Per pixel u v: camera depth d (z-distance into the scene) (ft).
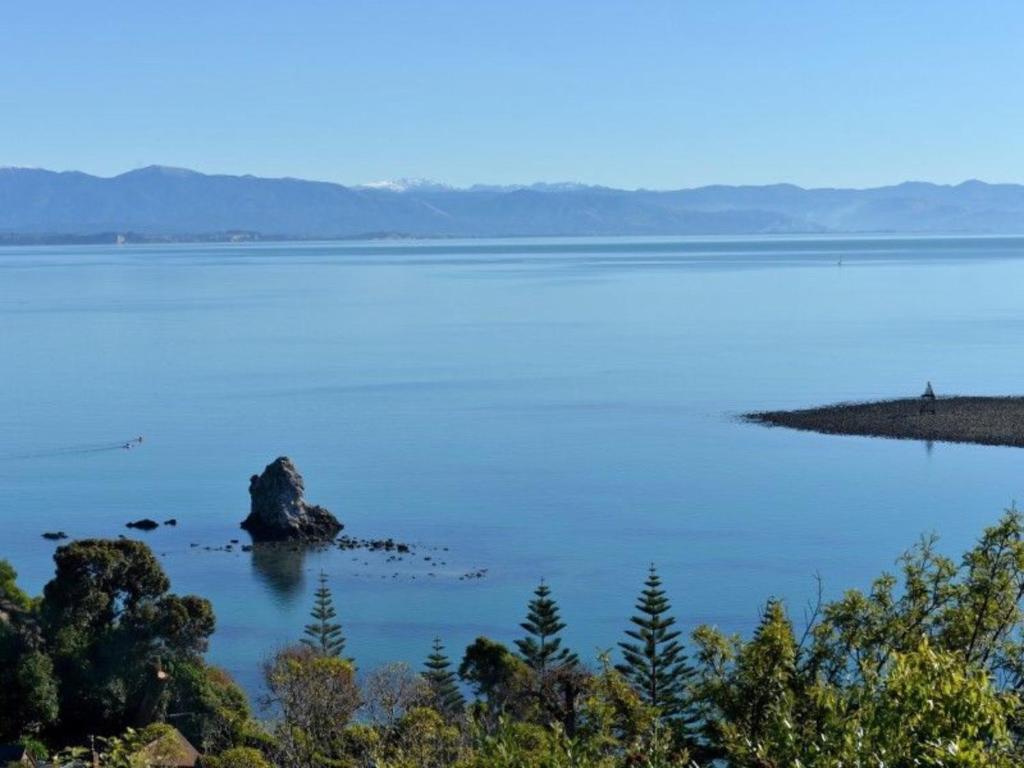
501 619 290.76
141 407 611.47
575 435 520.42
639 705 117.80
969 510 387.55
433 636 280.31
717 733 109.19
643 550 345.51
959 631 109.19
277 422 562.25
